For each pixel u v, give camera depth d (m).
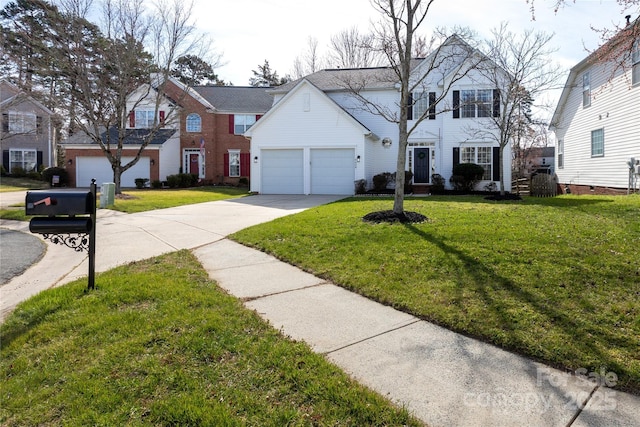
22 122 28.25
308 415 2.43
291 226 8.23
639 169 13.77
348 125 18.59
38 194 4.33
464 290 4.40
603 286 4.28
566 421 2.41
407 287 4.62
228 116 27.80
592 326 3.50
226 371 2.89
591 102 17.84
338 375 2.85
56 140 31.25
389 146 20.39
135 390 2.65
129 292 4.49
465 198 14.20
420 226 7.38
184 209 12.70
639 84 14.10
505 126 15.75
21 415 2.43
